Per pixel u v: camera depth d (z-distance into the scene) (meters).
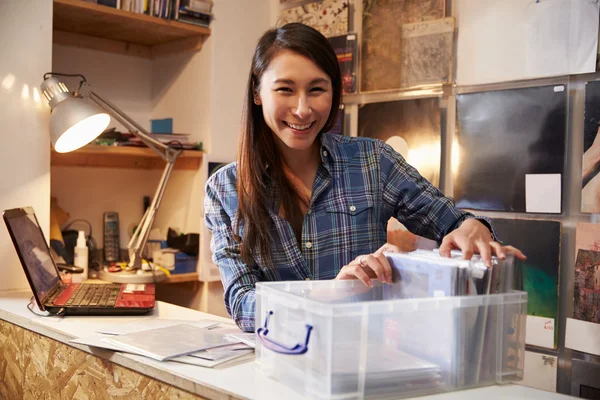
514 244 2.08
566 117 1.95
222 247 1.38
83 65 2.65
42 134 2.10
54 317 1.59
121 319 1.57
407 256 1.10
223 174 1.44
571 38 1.92
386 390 0.91
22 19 2.04
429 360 0.95
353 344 0.89
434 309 0.95
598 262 1.89
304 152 1.41
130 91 2.82
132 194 2.86
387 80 2.41
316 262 1.41
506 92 2.08
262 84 1.27
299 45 1.21
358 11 2.52
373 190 1.45
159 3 2.43
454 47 2.22
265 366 1.04
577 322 1.94
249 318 1.26
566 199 1.96
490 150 2.13
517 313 1.01
